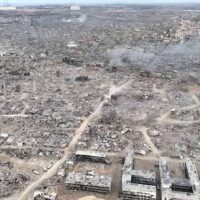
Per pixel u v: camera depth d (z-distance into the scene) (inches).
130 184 7421.3
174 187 7465.6
